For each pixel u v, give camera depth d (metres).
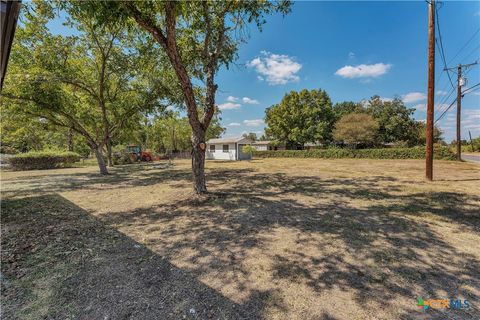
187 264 2.74
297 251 3.03
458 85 16.94
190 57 7.13
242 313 1.92
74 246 3.25
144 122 15.77
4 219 4.50
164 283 2.35
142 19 4.67
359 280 2.36
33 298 2.12
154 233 3.73
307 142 32.66
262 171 12.77
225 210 4.97
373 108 35.00
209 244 3.29
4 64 1.70
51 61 9.21
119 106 11.73
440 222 4.08
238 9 6.17
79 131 11.72
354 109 37.22
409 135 32.47
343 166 15.29
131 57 10.12
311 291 2.20
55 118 10.91
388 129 32.66
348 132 27.81
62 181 9.77
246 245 3.24
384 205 5.22
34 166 16.11
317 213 4.69
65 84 10.80
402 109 33.03
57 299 2.11
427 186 7.44
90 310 1.96
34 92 9.00
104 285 2.32
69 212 4.98
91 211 5.05
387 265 2.64
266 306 2.00
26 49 8.88
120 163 21.50
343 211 4.80
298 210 4.92
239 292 2.20
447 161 17.70
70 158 18.38
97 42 9.70
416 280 2.35
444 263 2.68
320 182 8.63
